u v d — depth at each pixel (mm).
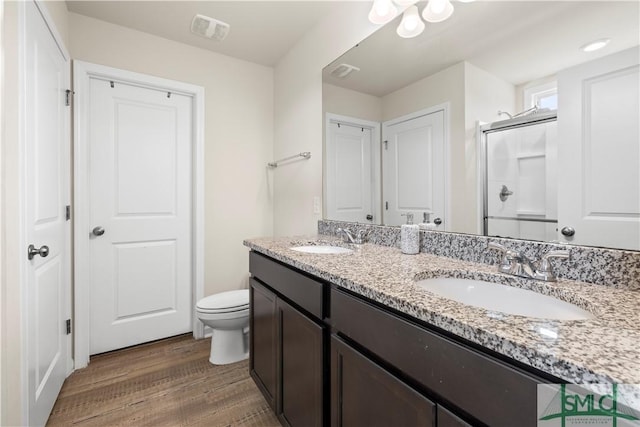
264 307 1482
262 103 2625
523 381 479
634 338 490
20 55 1116
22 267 1126
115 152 2070
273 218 2684
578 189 904
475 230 1206
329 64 1949
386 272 954
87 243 1939
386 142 1618
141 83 2119
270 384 1416
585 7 900
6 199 1036
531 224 1019
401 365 703
